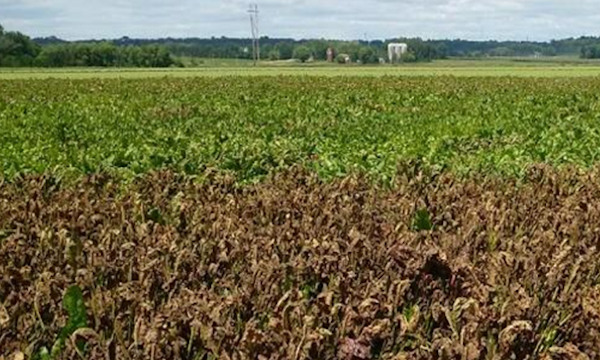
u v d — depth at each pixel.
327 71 85.62
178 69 99.62
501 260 7.53
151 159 15.84
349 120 27.25
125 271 7.30
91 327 6.29
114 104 35.94
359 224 9.19
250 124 25.88
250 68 104.56
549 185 12.26
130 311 6.35
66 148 18.44
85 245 8.05
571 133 20.98
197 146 18.28
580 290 7.34
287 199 10.38
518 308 6.45
